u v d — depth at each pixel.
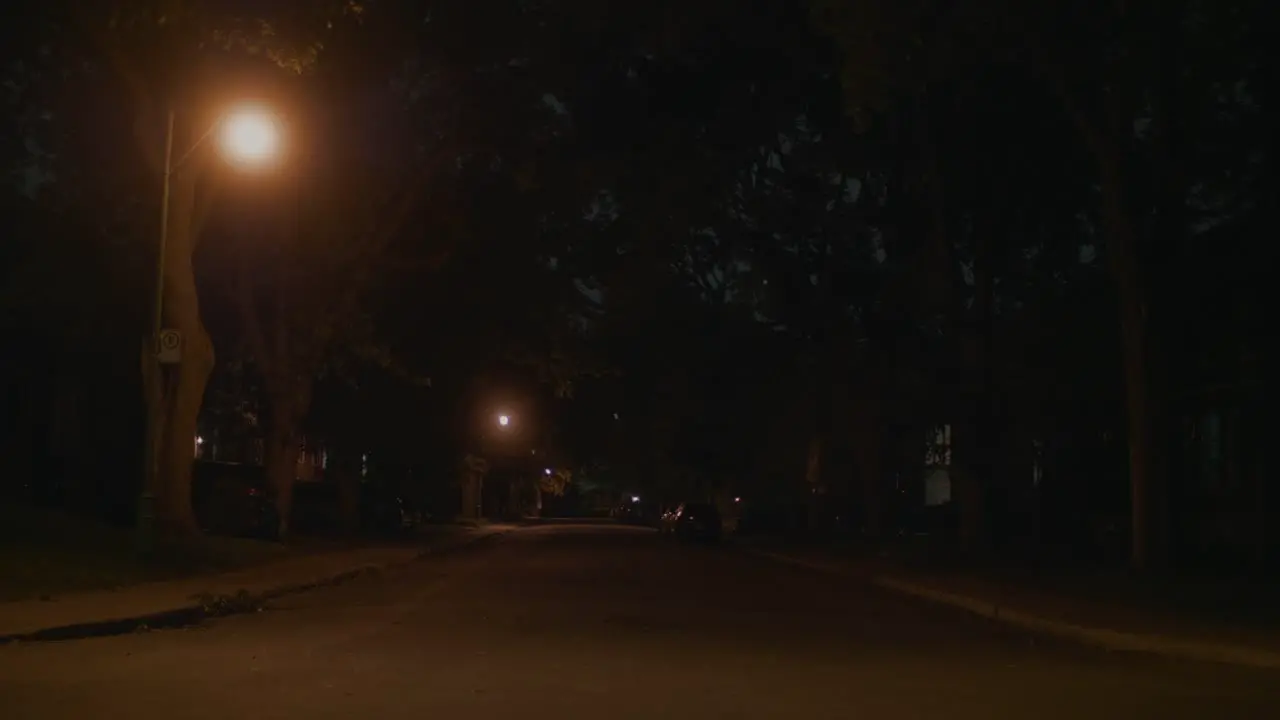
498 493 91.62
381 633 16.91
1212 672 14.55
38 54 25.56
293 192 32.75
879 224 34.00
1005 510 40.41
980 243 31.17
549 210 36.28
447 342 39.66
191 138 26.19
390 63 29.41
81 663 13.69
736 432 55.62
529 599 22.92
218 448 60.56
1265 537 29.36
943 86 27.64
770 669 13.69
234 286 35.97
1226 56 22.72
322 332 35.44
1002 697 12.02
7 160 30.91
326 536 43.94
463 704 10.98
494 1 29.81
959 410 32.50
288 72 25.61
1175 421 30.41
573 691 11.80
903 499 59.50
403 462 50.16
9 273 36.78
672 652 15.07
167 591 21.59
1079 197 28.95
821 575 32.41
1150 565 24.14
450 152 32.56
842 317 36.97
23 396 40.75
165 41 23.92
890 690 12.30
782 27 27.59
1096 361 31.95
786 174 35.12
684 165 32.62
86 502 40.62
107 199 31.89
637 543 53.00
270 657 14.20
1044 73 23.12
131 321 38.41
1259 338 28.59
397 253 35.44
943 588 24.81
